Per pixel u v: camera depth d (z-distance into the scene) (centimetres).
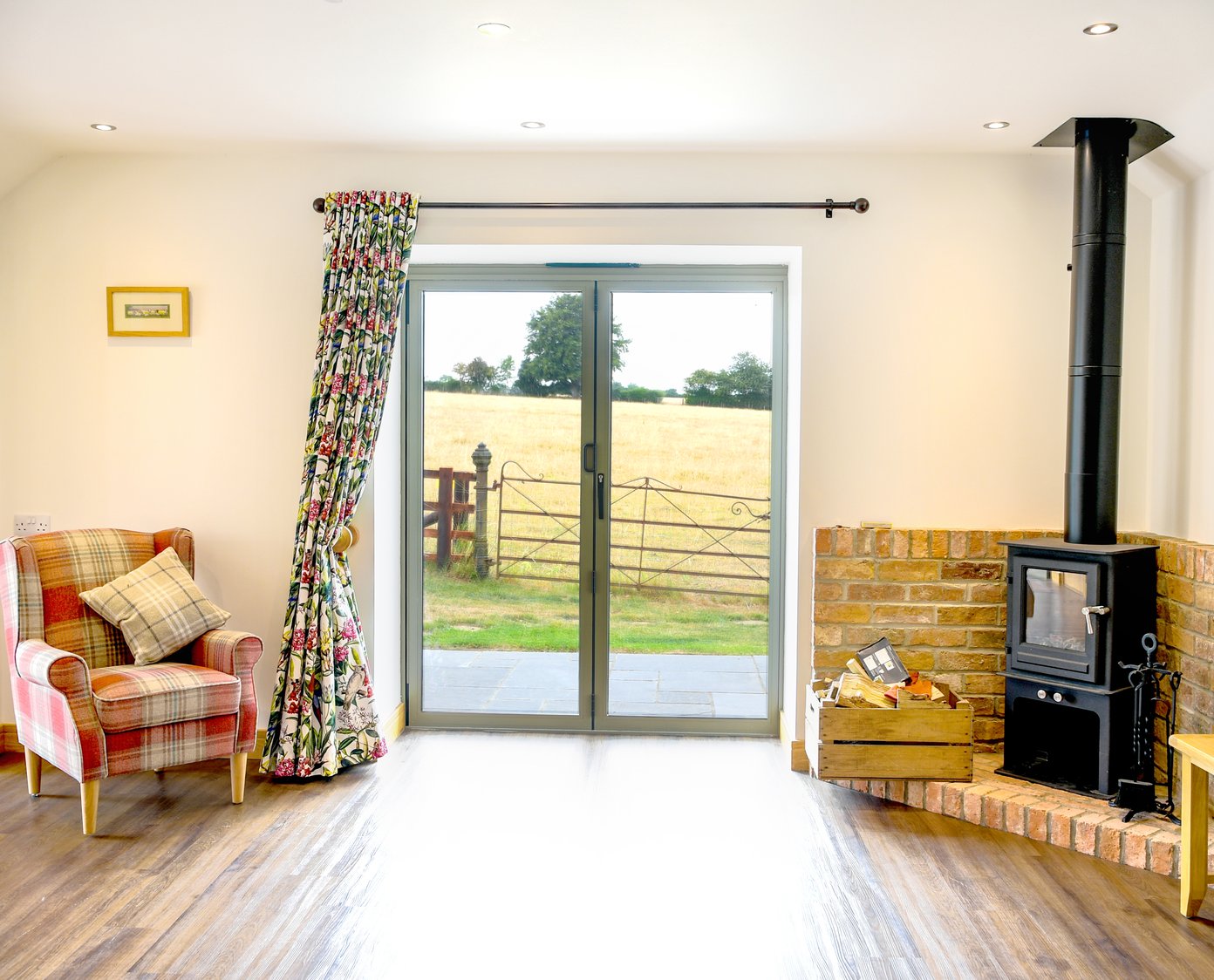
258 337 415
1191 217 369
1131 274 402
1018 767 373
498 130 379
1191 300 369
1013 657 368
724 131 377
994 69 311
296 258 413
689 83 326
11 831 337
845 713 363
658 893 294
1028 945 263
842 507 407
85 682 332
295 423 416
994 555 397
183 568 396
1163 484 390
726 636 461
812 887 299
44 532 422
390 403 442
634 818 353
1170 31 281
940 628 400
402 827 343
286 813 354
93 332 418
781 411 452
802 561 409
